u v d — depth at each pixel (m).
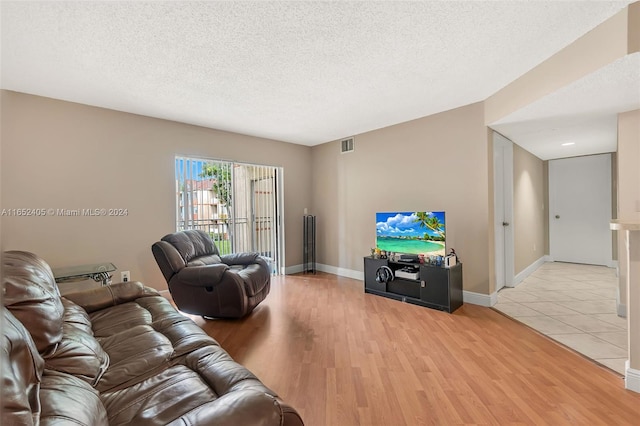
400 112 3.72
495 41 2.21
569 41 2.22
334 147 5.14
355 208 4.83
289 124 4.19
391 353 2.35
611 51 1.97
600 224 5.64
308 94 3.13
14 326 0.89
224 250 4.54
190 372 1.35
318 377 2.03
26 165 2.98
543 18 1.96
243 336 2.68
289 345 2.50
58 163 3.14
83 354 1.35
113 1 1.73
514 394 1.83
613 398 1.78
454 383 1.95
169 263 3.08
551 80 2.43
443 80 2.84
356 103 3.40
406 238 3.69
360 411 1.69
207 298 3.00
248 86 2.91
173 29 2.00
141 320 1.96
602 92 2.42
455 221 3.62
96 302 2.19
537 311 3.25
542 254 6.01
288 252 5.26
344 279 4.82
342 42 2.19
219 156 4.40
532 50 2.34
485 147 3.36
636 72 2.08
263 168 5.06
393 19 1.94
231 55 2.34
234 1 1.76
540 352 2.35
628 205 2.84
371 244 4.61
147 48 2.22
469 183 3.50
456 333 2.71
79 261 3.25
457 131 3.58
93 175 3.35
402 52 2.34
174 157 3.95
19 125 2.95
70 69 2.52
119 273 3.50
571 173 5.89
